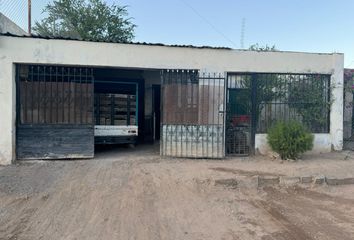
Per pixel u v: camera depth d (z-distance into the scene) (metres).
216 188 7.96
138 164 9.58
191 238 5.47
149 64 10.29
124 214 6.36
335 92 11.56
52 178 8.23
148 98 15.25
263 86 11.29
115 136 11.93
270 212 6.71
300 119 11.55
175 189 7.71
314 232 5.78
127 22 24.80
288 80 11.41
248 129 11.22
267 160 10.38
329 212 6.77
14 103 9.70
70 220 6.07
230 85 11.19
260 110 11.31
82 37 22.98
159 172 8.73
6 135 9.55
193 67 10.50
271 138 10.36
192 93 10.52
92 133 10.18
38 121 9.88
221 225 6.01
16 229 5.68
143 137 14.89
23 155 9.84
